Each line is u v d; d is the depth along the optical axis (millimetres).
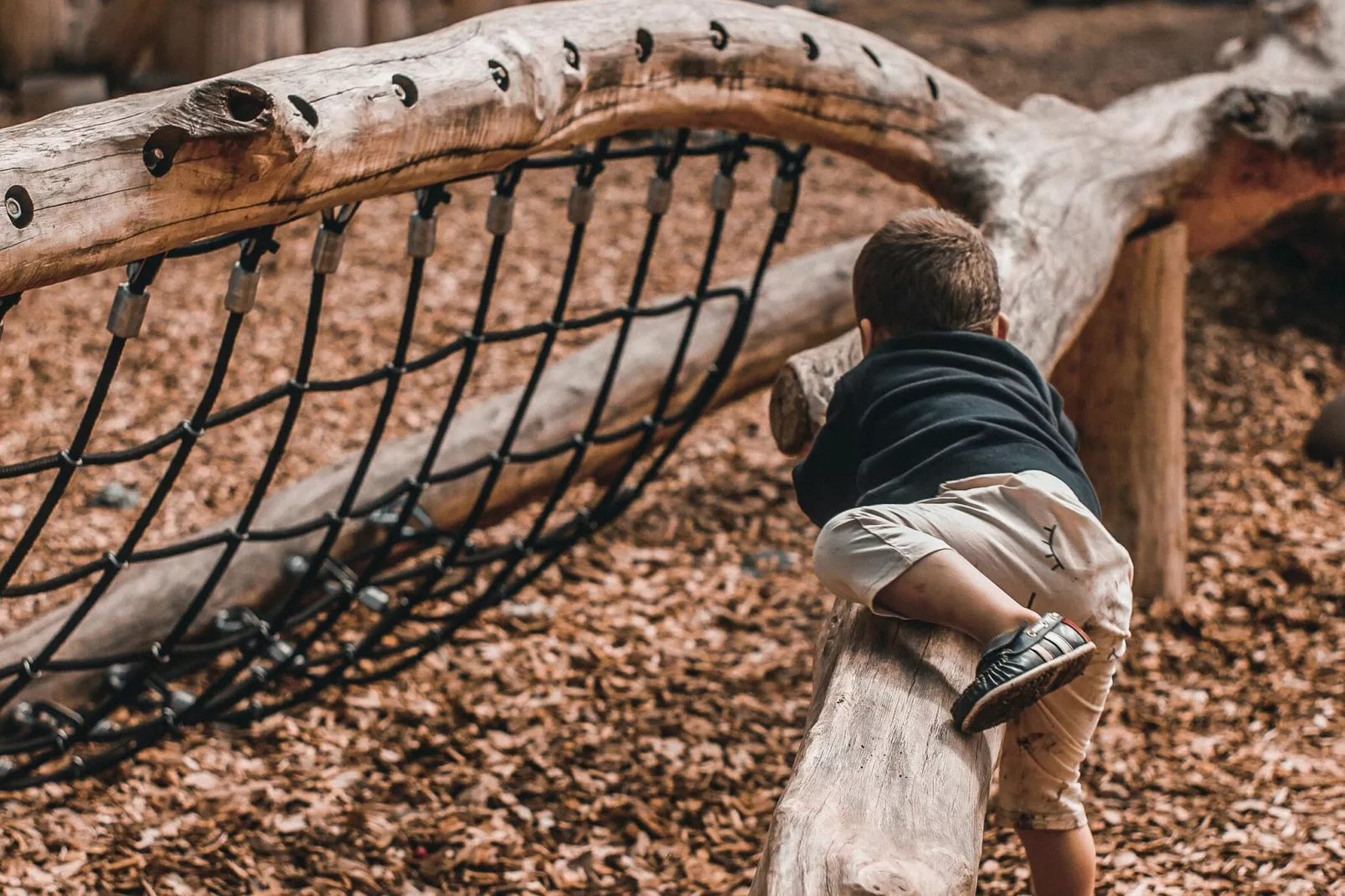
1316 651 4312
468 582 4062
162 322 6387
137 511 4871
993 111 3947
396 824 3453
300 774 3654
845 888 1469
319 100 2322
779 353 5199
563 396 4715
